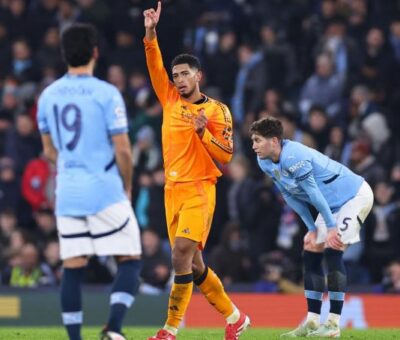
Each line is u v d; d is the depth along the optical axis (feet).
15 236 190.39
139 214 204.03
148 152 214.90
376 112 213.66
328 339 115.85
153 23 109.50
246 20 244.01
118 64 234.79
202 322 168.25
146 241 187.93
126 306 93.30
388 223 193.36
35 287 176.24
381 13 239.09
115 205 93.71
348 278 192.03
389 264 191.72
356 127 212.43
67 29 94.12
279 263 186.60
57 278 190.49
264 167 116.06
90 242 94.38
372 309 171.32
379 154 209.56
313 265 120.47
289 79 227.61
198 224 106.32
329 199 118.52
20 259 188.24
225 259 187.62
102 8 245.24
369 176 195.42
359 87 216.74
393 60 224.94
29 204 212.23
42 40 248.32
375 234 193.26
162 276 185.68
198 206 106.52
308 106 221.25
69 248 94.07
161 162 216.74
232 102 229.86
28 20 249.96
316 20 240.12
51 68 236.63
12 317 171.94
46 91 94.79
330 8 233.35
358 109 214.48
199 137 105.19
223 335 119.85
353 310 171.42
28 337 116.67
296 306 170.91
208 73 232.53
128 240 94.22
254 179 203.51
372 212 193.57
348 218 118.11
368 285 178.91
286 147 113.91
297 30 236.22
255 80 226.58
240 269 187.73
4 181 214.07
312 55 231.30
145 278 185.78
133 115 224.53
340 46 225.56
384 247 193.06
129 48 237.04
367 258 193.57
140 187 204.95
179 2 245.24
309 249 120.06
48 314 172.45
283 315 170.81
